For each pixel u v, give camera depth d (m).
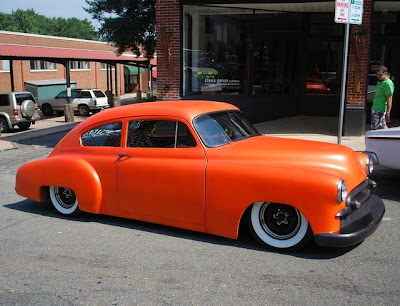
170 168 4.63
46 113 26.67
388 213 5.48
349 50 10.62
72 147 5.52
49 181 5.55
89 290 3.61
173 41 11.72
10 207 6.28
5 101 18.02
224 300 3.38
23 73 36.41
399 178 7.29
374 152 6.37
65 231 5.11
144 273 3.90
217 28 12.25
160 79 11.95
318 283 3.62
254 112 13.03
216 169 4.37
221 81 12.55
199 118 4.71
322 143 4.77
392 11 13.01
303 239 4.12
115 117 5.17
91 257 4.30
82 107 25.94
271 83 13.58
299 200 3.96
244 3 11.27
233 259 4.15
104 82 47.84
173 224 4.74
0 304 3.41
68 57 22.92
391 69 13.33
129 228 5.14
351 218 4.17
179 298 3.43
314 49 14.14
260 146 4.55
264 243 4.35
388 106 7.83
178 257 4.24
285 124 12.80
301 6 12.23
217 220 4.42
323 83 14.30
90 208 5.26
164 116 4.79
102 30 20.75
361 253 4.22
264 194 4.12
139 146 4.96
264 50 13.18
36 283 3.76
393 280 3.65
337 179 3.88
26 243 4.75
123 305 3.35
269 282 3.66
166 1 11.60
